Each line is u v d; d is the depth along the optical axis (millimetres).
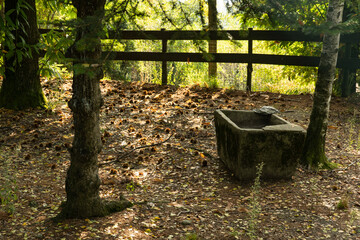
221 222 4152
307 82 10891
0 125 7422
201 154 6129
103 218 4207
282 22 3768
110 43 3371
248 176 5246
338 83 9688
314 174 5422
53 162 6059
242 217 4262
